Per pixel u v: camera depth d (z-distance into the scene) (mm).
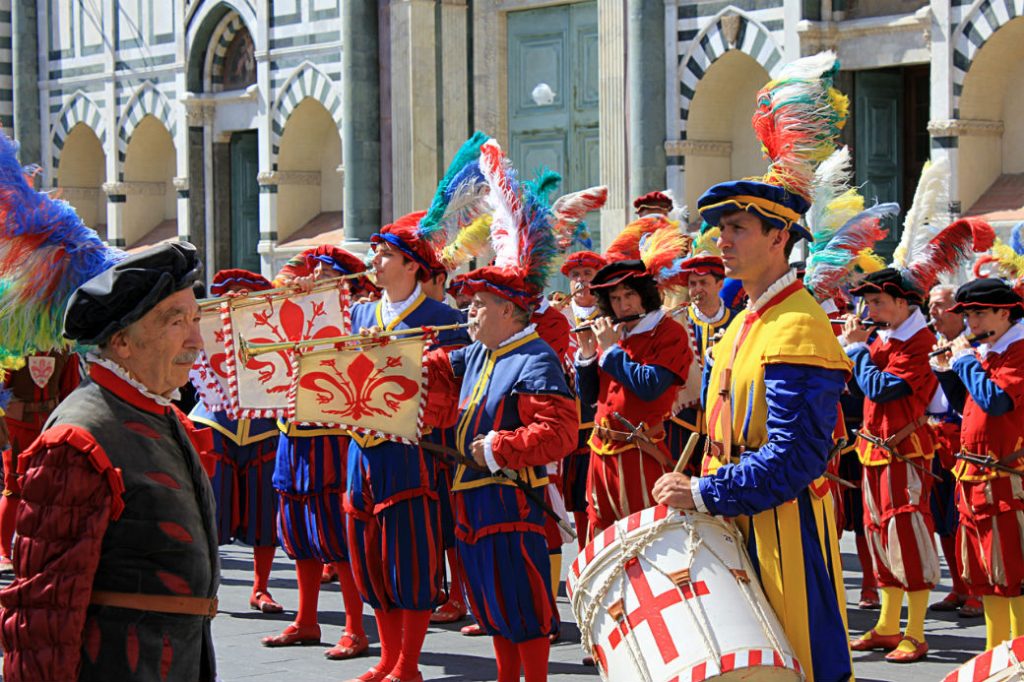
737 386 5195
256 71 24719
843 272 7734
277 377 7000
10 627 3717
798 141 5258
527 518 6660
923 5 17078
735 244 5180
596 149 20391
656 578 5090
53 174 28203
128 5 26531
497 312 6672
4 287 4465
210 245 25641
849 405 9633
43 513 3746
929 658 8219
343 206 23328
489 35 21500
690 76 18812
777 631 5031
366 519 7434
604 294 7562
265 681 7547
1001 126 17109
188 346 4152
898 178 18094
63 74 27922
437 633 8992
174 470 4051
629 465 7527
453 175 7938
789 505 5137
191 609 4016
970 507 7676
